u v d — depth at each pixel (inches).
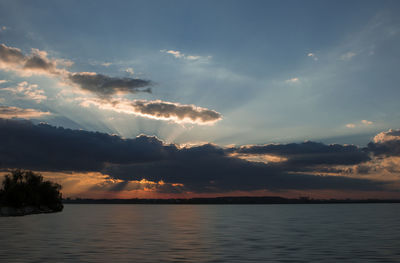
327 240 1861.5
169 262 1159.6
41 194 6663.4
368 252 1405.0
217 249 1486.2
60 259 1198.9
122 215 5807.1
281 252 1405.0
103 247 1530.5
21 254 1310.3
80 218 4510.3
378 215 5723.4
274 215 5940.0
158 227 2861.7
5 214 5137.8
